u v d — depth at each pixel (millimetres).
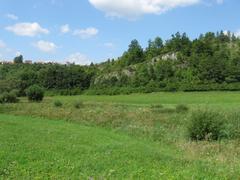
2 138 27203
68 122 47062
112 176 15922
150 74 188750
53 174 15984
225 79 168500
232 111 39031
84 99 124625
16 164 17891
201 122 29453
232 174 16672
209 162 20484
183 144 27609
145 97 134875
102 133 34531
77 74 176750
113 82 188000
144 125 40656
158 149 25750
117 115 50438
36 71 175000
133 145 26594
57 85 167875
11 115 57281
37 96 98125
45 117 53312
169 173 16453
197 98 124500
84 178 15445
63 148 23297
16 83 140125
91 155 21094
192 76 178000
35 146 23703
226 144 26688
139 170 17000
